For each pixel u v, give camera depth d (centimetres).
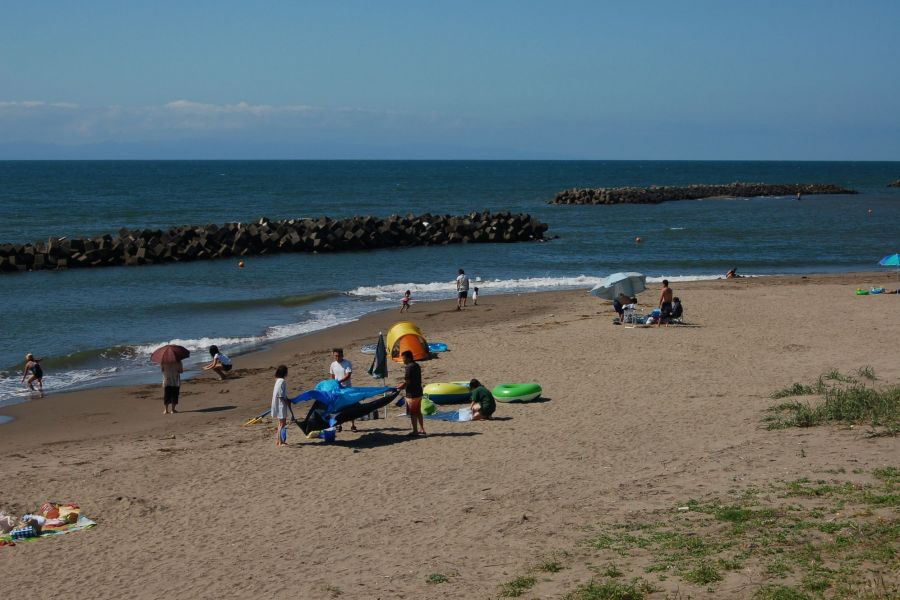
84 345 2511
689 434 1392
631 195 10031
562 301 3253
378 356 1953
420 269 4431
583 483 1151
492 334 2509
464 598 786
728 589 732
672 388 1781
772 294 3203
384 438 1487
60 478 1327
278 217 7581
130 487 1272
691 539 875
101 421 1741
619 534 923
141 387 2030
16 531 1077
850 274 4078
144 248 4691
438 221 6081
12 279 4031
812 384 1731
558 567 838
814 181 17012
